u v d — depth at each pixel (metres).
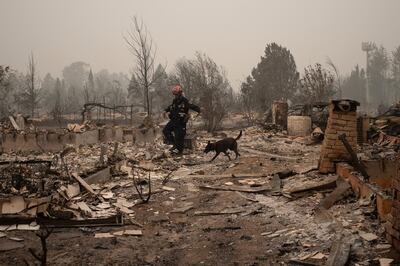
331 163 9.77
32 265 5.60
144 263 5.82
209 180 10.70
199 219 7.66
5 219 7.04
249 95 37.56
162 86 55.94
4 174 8.78
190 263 5.78
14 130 17.27
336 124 9.74
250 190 9.19
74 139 16.47
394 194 5.58
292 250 5.86
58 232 6.88
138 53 26.52
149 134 18.66
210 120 25.95
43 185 8.29
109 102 69.69
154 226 7.34
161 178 10.90
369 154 11.55
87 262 5.82
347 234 6.00
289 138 20.03
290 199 8.38
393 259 5.13
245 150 16.22
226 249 6.17
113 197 8.96
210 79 30.67
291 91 58.00
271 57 61.69
